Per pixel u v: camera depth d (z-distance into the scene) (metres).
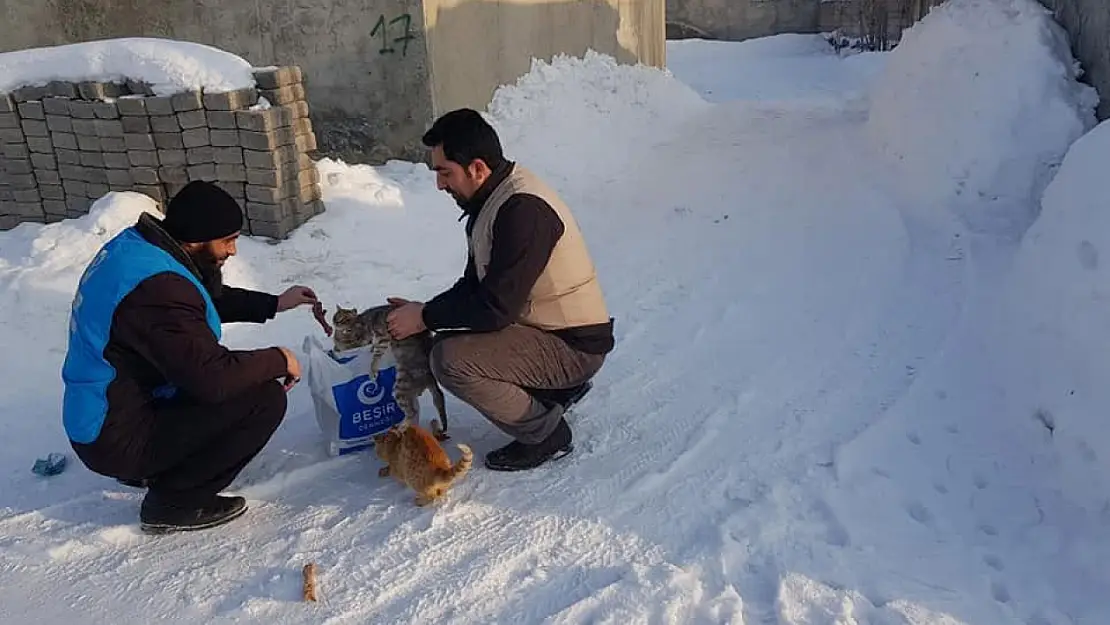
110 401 3.03
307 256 5.62
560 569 3.03
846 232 5.98
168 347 2.93
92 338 2.97
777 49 19.44
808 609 2.79
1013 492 3.35
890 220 5.97
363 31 7.57
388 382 3.71
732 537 3.13
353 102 7.80
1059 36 6.09
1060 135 5.57
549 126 8.48
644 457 3.69
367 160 7.92
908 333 4.61
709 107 10.06
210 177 5.73
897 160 6.74
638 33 11.14
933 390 4.05
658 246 6.19
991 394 3.93
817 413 3.95
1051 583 2.88
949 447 3.64
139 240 3.06
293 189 5.81
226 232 3.16
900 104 7.04
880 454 3.60
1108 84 5.47
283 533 3.27
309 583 2.94
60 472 3.68
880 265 5.39
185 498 3.24
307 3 7.66
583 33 9.91
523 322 3.46
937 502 3.31
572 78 9.21
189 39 8.19
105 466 3.10
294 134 5.78
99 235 5.38
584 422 4.00
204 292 3.15
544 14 9.14
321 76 7.82
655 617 2.77
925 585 2.87
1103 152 3.98
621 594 2.87
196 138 5.66
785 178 7.23
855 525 3.17
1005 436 3.66
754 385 4.25
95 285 2.97
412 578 3.00
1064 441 3.41
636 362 4.57
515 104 8.59
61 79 5.85
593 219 6.90
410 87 7.59
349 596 2.93
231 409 3.14
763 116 9.43
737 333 4.82
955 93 6.31
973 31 6.50
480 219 3.30
